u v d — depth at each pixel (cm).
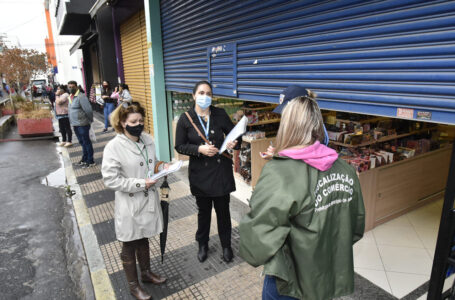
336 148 394
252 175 473
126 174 234
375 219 364
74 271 330
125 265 252
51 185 594
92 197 497
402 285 268
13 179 635
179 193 491
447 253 182
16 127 1342
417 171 393
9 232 418
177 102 650
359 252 317
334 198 138
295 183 128
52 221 448
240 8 370
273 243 127
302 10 287
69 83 624
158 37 603
